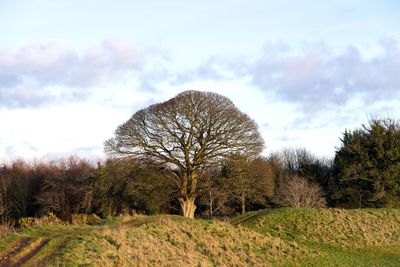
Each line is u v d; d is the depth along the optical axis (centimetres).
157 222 2709
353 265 2758
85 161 7262
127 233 2319
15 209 6569
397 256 3045
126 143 4747
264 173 5081
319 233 3319
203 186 4816
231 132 4675
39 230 2386
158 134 4706
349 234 3325
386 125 5644
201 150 4706
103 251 1984
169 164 4812
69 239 2094
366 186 5522
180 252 2278
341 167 5722
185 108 4656
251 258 2509
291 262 2617
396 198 5288
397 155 5334
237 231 2891
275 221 3534
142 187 4803
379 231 3447
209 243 2555
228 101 4847
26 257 1880
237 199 5653
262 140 4900
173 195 4981
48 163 7788
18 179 6712
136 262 1959
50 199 6078
